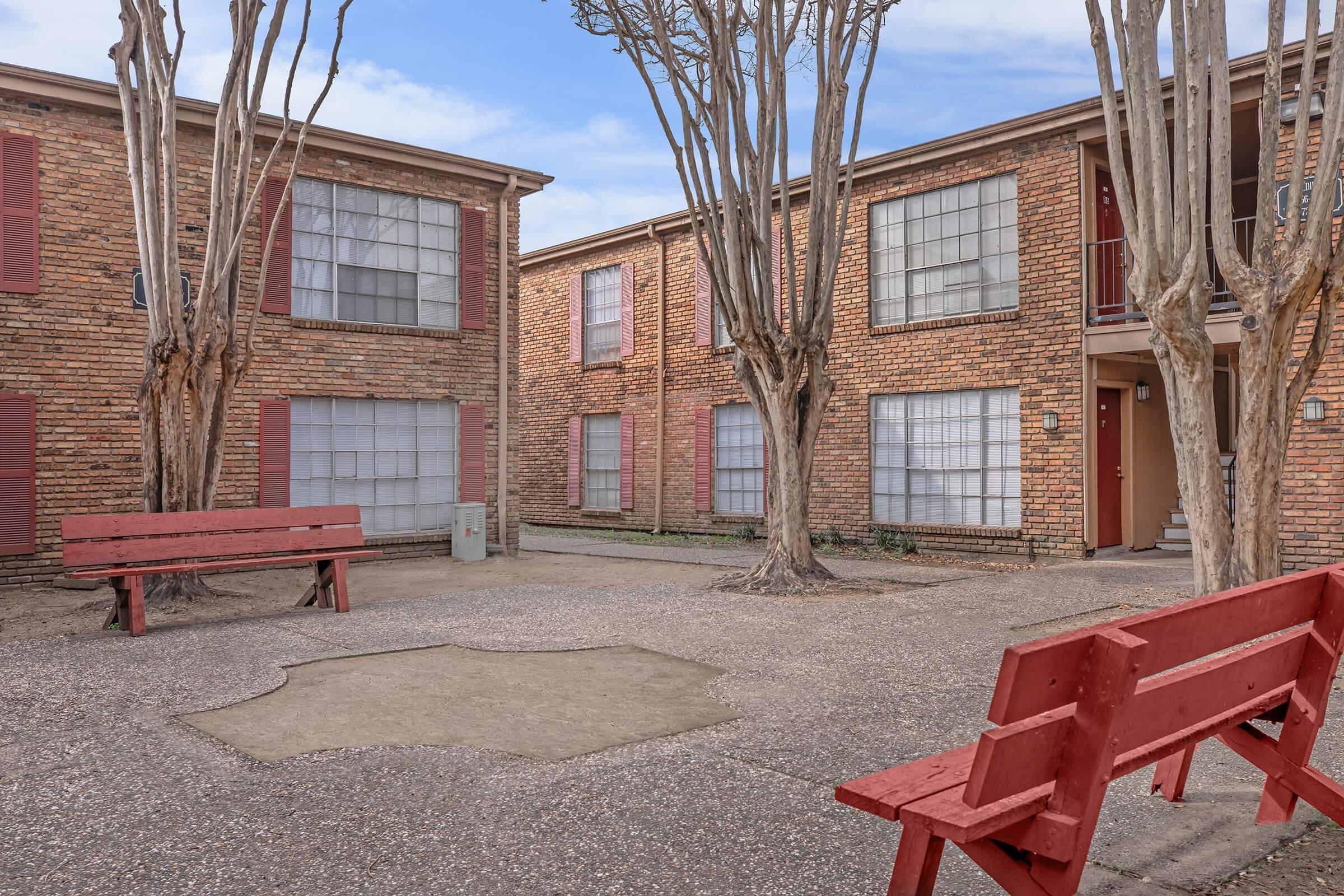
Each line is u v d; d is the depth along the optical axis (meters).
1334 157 6.75
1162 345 7.84
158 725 4.92
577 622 8.13
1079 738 2.26
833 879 3.02
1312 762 4.21
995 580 10.81
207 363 9.20
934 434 14.48
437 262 14.55
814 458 15.99
